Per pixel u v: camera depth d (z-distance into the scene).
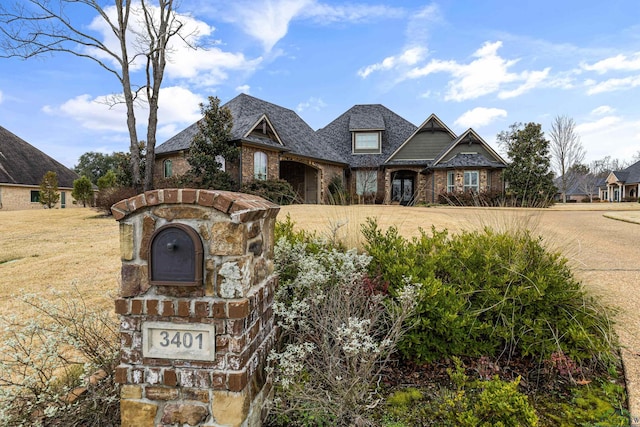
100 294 4.41
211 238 1.78
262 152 15.69
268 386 2.24
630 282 4.23
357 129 22.41
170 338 1.83
